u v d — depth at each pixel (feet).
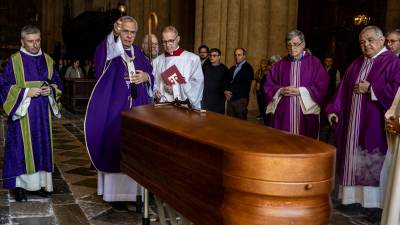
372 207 15.89
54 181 19.03
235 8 41.37
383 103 15.12
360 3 46.19
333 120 16.66
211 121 9.96
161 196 9.46
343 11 47.75
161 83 16.89
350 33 44.83
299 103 16.78
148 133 9.98
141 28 57.98
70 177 19.80
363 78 15.72
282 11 41.55
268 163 6.75
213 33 41.73
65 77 52.60
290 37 16.81
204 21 42.27
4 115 41.50
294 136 8.13
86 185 18.54
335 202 17.17
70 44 64.34
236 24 41.55
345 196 16.16
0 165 21.76
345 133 16.22
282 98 17.16
